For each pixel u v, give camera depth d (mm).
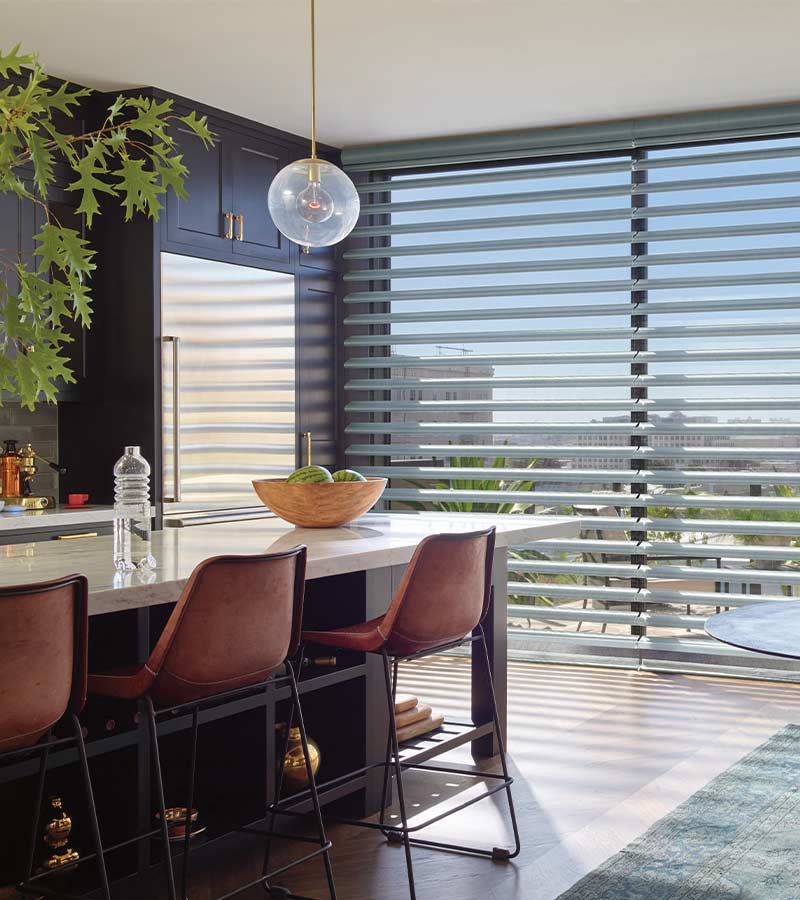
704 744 4277
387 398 6316
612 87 5086
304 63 4758
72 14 4191
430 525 3918
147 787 2812
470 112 5484
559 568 5785
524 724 4605
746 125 5344
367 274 6195
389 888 2963
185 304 5246
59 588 2062
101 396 5207
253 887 2967
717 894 2887
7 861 2852
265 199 5734
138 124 1932
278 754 3291
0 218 4688
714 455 5516
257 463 5668
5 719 1995
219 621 2428
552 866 3098
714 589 5578
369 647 2949
